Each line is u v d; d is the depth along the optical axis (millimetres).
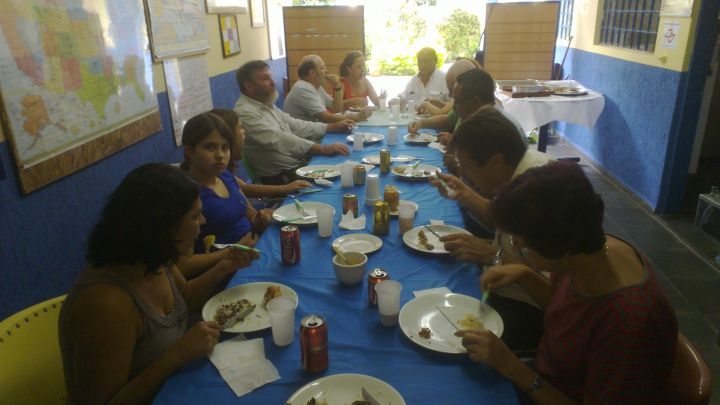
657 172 3729
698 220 3459
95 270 1038
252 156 3168
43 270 1873
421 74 4652
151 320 1100
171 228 1036
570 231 853
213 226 1992
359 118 3928
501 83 5129
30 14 1772
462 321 1244
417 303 1303
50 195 1916
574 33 5887
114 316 997
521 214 887
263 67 3129
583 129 5453
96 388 991
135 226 1002
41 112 1827
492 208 961
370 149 3080
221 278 1445
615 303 887
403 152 2971
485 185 1607
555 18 5602
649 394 878
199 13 3619
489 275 1342
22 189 1737
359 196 2215
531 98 4266
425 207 2051
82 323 985
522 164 1515
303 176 2514
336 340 1178
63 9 1975
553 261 927
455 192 1899
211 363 1094
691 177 4371
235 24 4500
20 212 1749
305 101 3945
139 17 2674
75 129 2045
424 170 2543
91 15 2188
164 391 1009
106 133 2299
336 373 1062
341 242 1718
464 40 9008
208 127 1905
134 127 2598
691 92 3406
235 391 1007
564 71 6289
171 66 3154
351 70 4750
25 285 1774
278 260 1603
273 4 5902
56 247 1952
